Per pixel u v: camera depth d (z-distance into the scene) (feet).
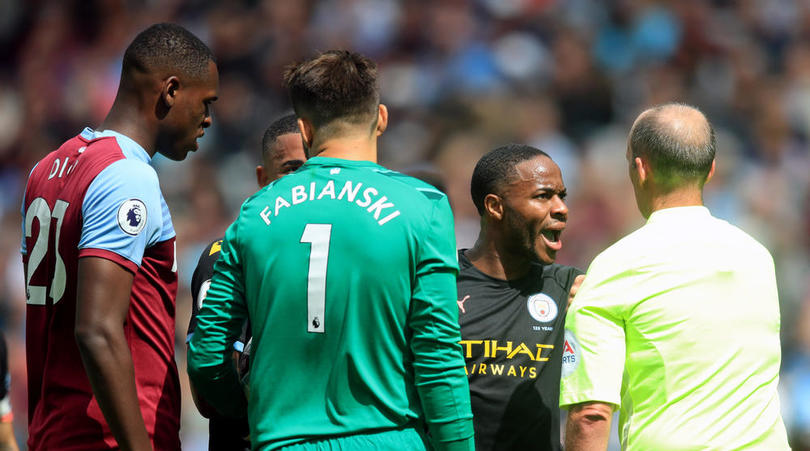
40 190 43.27
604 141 159.63
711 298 40.93
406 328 39.47
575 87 166.30
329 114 40.75
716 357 40.60
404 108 164.66
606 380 40.65
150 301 42.19
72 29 189.78
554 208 48.24
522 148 49.19
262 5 182.91
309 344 38.91
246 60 175.83
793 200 155.94
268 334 39.40
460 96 161.89
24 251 44.27
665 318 40.81
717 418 40.27
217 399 42.34
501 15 176.24
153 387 42.19
